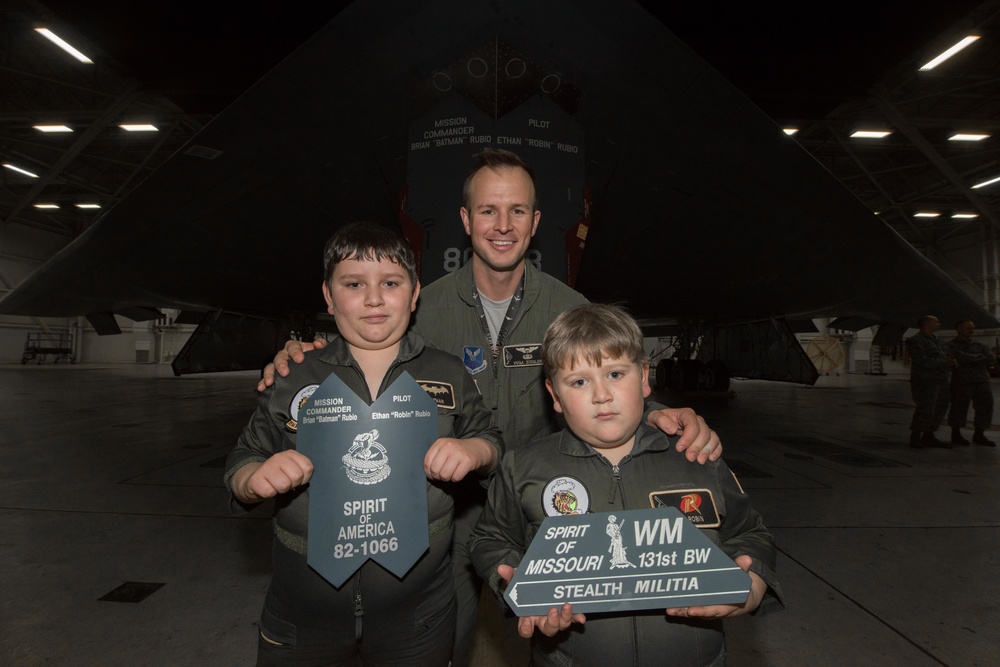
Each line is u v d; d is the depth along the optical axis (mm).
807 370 8367
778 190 5125
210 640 2105
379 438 1188
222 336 8141
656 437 1275
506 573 1106
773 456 5926
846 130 19000
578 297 1906
